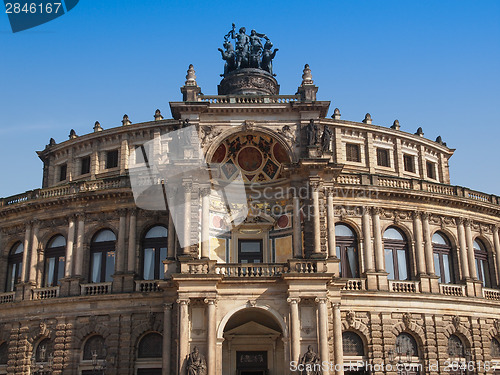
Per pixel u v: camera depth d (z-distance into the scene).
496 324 56.31
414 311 52.44
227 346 48.75
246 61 59.28
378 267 53.22
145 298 50.84
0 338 54.81
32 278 55.56
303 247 47.31
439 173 66.12
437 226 57.22
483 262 60.16
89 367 50.84
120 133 60.22
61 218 56.53
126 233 53.91
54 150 64.12
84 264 54.25
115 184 55.59
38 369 51.91
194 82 51.41
